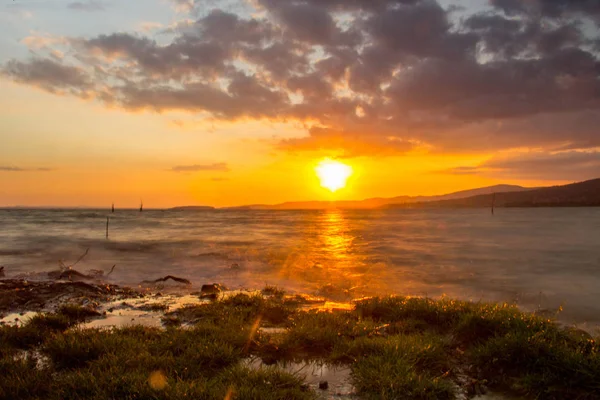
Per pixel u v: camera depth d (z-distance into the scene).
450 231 41.69
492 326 6.61
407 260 20.03
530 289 12.95
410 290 13.04
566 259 19.73
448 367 5.56
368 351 5.98
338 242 30.06
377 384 4.83
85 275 16.12
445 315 7.73
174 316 8.73
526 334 5.84
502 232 39.09
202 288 12.63
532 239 31.06
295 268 17.84
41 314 8.05
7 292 10.80
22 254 23.38
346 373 5.43
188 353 5.76
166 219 86.19
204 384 4.62
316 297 11.73
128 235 37.28
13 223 60.22
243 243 29.53
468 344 6.53
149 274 16.78
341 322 7.49
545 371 5.04
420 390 4.68
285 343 6.32
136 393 4.47
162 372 5.16
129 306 9.93
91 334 6.49
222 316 8.25
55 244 28.45
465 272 16.38
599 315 9.84
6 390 4.56
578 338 6.12
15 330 6.84
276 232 42.97
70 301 10.41
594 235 34.41
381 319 8.18
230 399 4.36
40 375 4.97
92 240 31.47
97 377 4.86
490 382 5.09
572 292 12.42
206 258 21.45
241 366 5.47
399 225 57.19
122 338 6.32
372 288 13.38
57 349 5.82
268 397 4.40
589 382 4.71
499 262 19.06
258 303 9.38
